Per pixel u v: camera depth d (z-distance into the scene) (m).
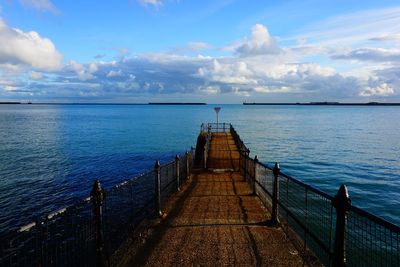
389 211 20.69
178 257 6.98
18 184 26.98
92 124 109.94
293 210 12.24
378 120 137.25
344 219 4.69
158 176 10.03
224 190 14.14
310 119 144.00
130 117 165.88
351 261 6.93
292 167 36.62
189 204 11.67
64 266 7.30
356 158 42.75
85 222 8.41
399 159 42.06
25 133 74.38
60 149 48.88
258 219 9.76
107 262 6.36
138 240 7.97
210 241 7.89
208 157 23.59
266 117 164.38
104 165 36.19
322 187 27.39
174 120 136.38
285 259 6.86
